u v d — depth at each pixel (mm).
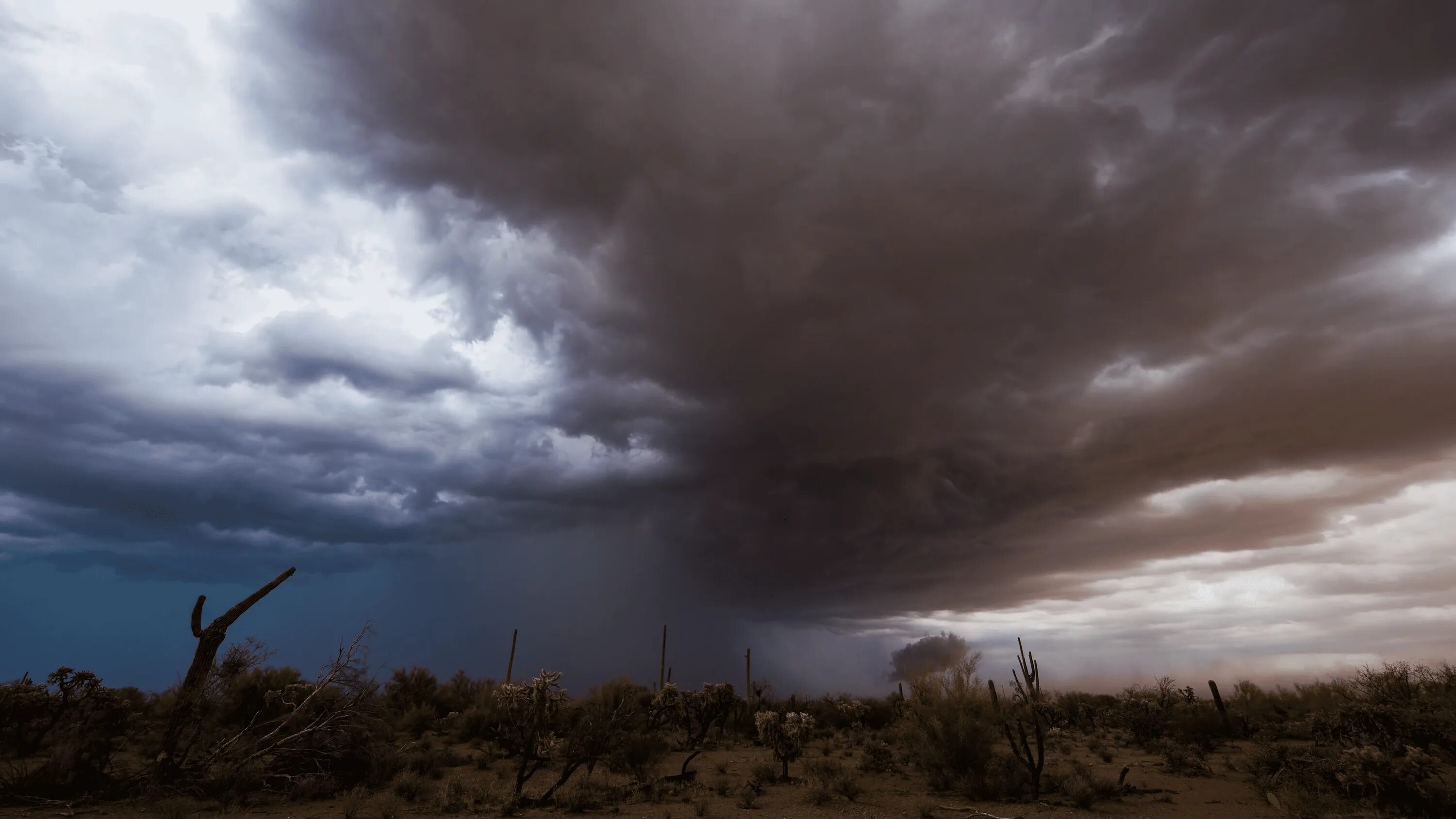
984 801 12094
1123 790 12609
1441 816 9688
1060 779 13461
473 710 22531
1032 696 13070
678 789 13039
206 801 10742
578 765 12141
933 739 14117
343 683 13172
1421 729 11883
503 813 10508
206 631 12000
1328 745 12836
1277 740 19938
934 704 14680
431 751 16344
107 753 11352
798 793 13133
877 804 11852
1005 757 14930
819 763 16781
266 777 11617
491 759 16891
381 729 13797
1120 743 23500
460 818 10273
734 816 10648
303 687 13781
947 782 13328
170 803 10008
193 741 11797
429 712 25188
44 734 14445
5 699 13977
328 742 12727
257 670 15992
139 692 21344
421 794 11742
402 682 30797
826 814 10961
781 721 16016
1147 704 23281
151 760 11758
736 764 18234
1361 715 12617
